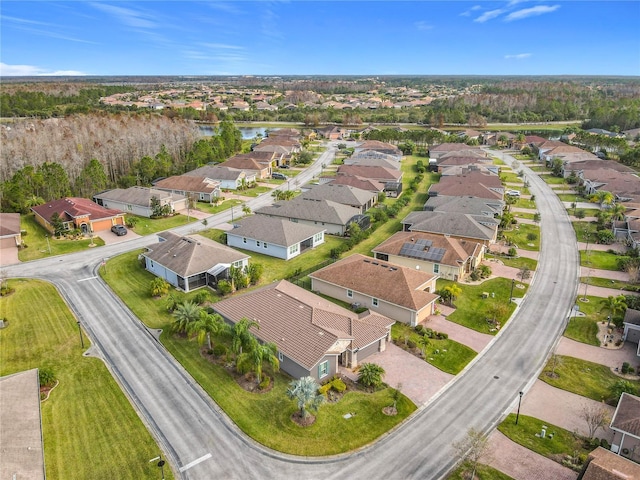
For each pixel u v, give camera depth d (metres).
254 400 35.34
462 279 59.06
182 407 34.59
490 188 97.06
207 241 62.41
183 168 117.62
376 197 96.69
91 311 49.00
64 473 28.30
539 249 70.31
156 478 28.14
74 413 33.62
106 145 107.69
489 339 45.53
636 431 29.75
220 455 30.11
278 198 93.62
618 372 40.31
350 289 51.09
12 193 81.56
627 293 55.59
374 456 30.31
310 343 38.06
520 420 33.97
